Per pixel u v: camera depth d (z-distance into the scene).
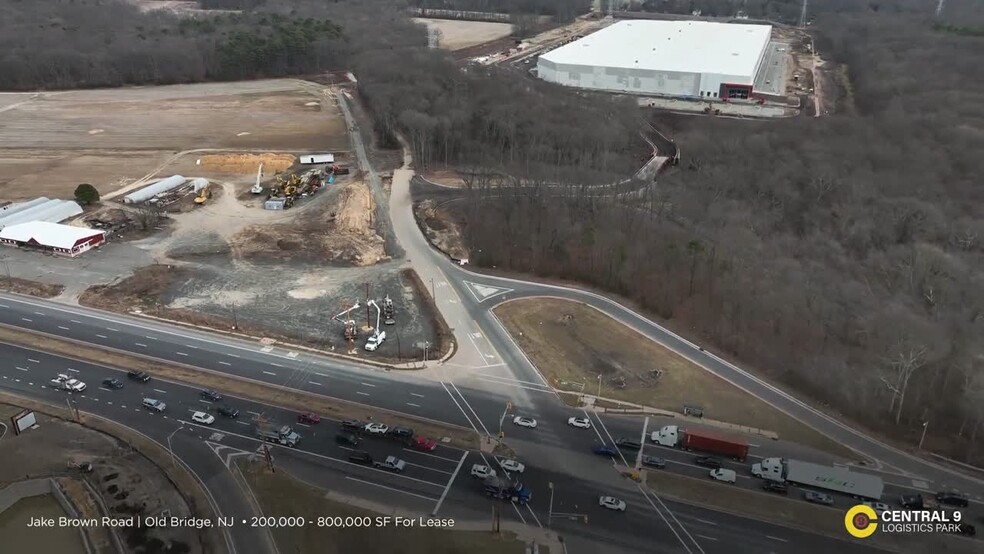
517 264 148.25
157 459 92.25
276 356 116.75
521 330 125.25
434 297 136.50
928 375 107.00
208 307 131.75
